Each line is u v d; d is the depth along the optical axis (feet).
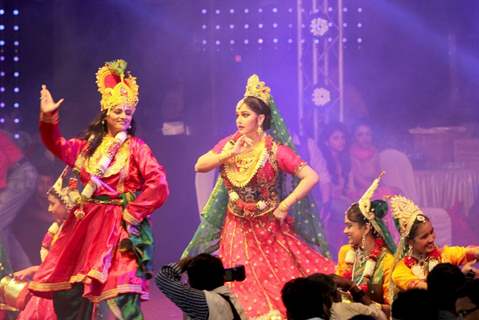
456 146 56.95
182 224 56.80
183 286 21.94
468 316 21.84
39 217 48.85
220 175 33.96
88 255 29.96
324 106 52.01
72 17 63.98
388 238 28.32
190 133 61.77
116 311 29.68
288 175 34.17
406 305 19.57
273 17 64.95
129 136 31.22
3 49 59.67
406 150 57.47
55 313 31.22
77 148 31.07
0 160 44.60
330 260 33.40
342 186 50.11
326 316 21.71
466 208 54.19
